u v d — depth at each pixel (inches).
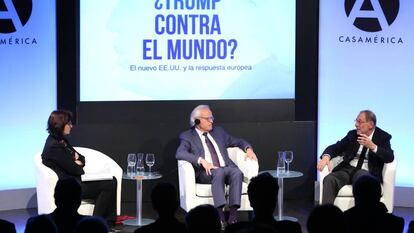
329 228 155.5
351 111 363.3
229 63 364.8
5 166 349.7
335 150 319.6
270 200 189.3
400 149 361.1
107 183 298.8
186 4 360.5
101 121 358.9
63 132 299.4
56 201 206.5
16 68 348.5
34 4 349.7
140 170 308.7
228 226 181.9
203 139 321.1
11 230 155.1
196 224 156.3
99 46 355.9
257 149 363.3
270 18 364.2
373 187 198.4
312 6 369.4
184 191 304.2
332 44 362.3
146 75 360.5
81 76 355.6
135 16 357.4
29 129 352.5
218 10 362.6
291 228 181.9
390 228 196.4
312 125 366.6
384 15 357.4
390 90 359.9
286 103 369.4
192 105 364.8
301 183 368.8
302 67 373.7
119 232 296.7
